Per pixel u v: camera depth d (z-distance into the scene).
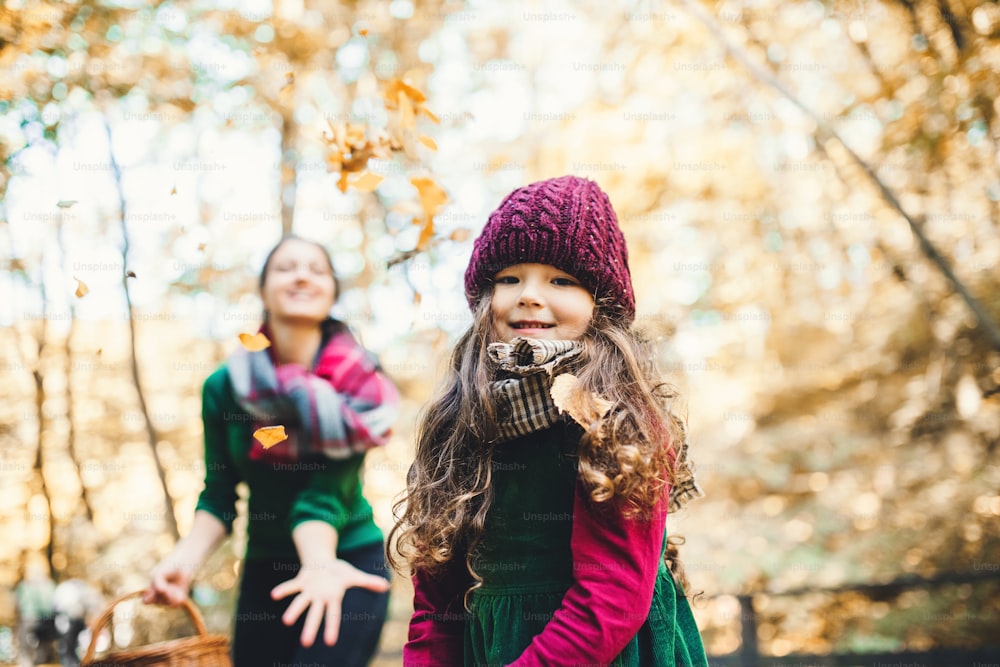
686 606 1.56
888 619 5.65
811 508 6.45
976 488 5.73
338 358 2.24
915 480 6.09
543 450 1.41
